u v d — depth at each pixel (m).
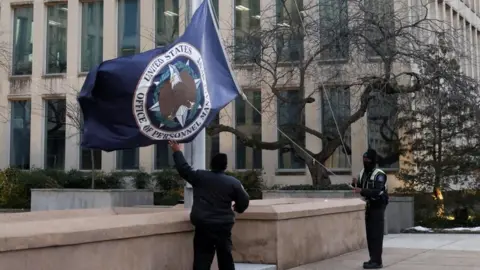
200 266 7.49
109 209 9.88
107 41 30.11
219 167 7.61
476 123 19.19
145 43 29.36
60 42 31.55
